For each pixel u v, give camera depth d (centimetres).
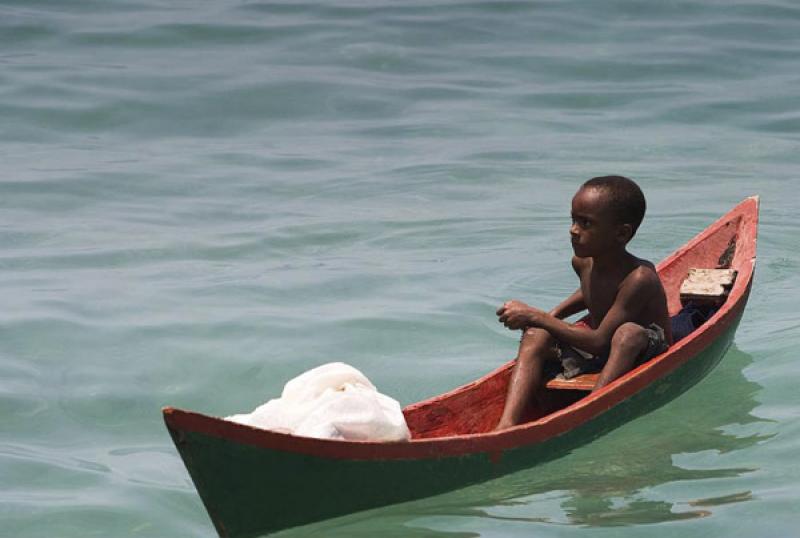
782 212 3541
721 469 2103
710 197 3688
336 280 3044
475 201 3681
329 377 1981
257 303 2888
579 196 2262
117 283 3020
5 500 2012
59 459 2170
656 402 2316
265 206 3647
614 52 5225
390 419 1927
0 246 3288
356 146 4244
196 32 5384
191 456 1738
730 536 1873
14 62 4969
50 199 3684
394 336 2700
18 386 2445
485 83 4891
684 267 2784
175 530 1942
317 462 1839
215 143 4297
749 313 2833
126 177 3903
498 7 5762
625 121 4500
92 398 2414
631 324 2277
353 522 1931
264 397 2438
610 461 2153
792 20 5669
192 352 2606
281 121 4522
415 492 1967
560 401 2364
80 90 4684
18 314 2788
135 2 5822
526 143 4253
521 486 2073
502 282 3028
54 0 5788
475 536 1891
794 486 2023
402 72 5003
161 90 4716
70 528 1933
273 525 1867
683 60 5134
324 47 5238
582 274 2369
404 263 3177
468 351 2636
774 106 4638
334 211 3597
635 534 1886
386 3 5838
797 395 2384
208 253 3250
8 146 4200
